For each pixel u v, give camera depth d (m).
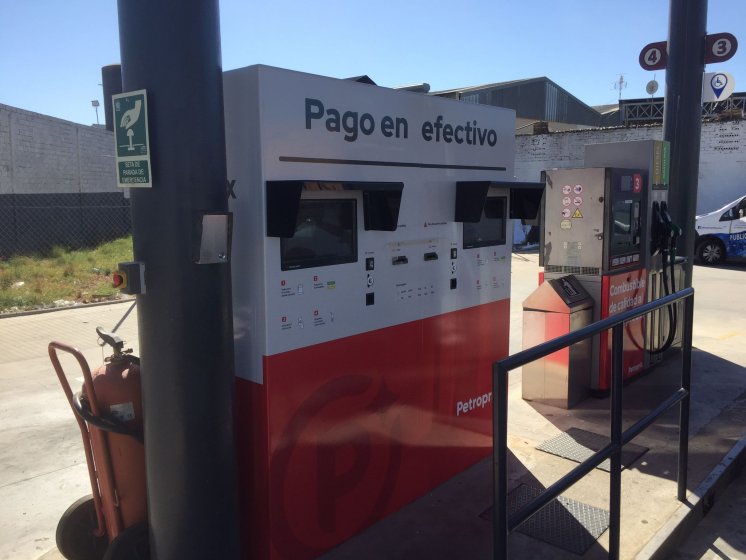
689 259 7.02
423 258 3.58
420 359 3.64
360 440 3.30
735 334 8.01
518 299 10.61
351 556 3.18
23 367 6.73
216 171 2.34
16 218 16.23
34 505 3.92
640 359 6.16
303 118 2.82
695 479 4.14
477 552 3.23
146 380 2.39
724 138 17.58
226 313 2.44
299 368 2.92
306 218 2.91
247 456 2.91
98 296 10.52
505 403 2.20
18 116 17.05
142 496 2.80
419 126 3.46
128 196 2.47
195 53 2.24
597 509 3.74
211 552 2.49
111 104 2.60
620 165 6.06
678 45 6.77
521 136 21.06
